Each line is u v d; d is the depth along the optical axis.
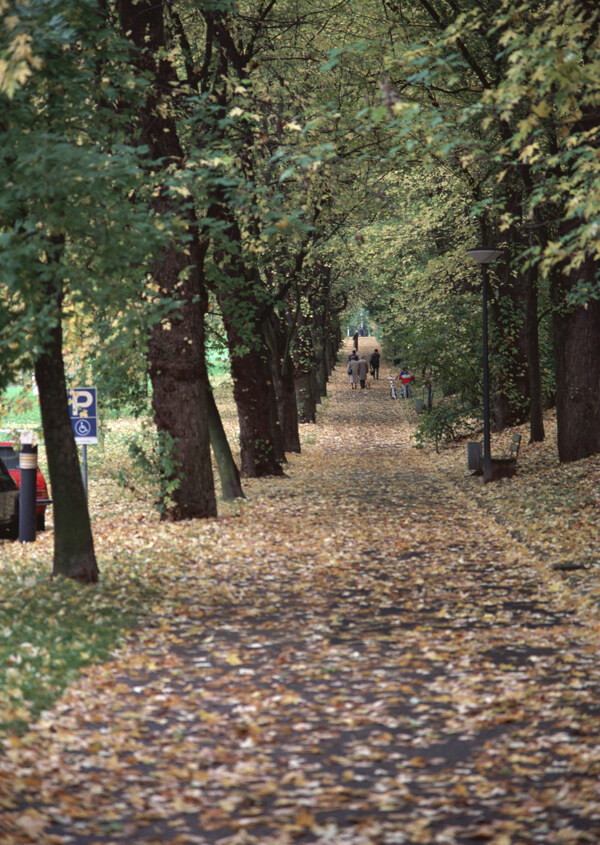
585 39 10.02
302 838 4.72
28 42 8.33
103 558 13.41
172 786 5.48
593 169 9.38
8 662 7.75
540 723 6.42
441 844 4.61
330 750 6.05
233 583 11.95
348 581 12.02
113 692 7.37
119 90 11.52
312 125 10.96
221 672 7.95
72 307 12.00
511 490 19.22
